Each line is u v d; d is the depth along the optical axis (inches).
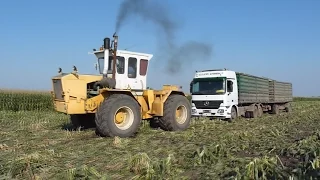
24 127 532.4
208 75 720.3
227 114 688.4
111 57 441.1
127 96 420.5
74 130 478.3
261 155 297.6
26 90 1109.1
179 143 358.0
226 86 693.3
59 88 419.8
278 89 1027.9
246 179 205.0
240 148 329.7
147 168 230.4
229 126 565.3
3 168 251.6
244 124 608.7
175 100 490.6
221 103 690.2
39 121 620.1
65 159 282.2
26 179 229.8
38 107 1050.1
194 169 246.2
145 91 470.0
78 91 414.3
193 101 728.3
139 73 465.4
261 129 504.1
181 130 494.0
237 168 223.1
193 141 374.3
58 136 424.8
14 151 321.4
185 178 219.3
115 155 293.0
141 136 422.9
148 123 520.4
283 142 368.5
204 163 261.3
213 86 705.0
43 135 436.8
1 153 312.0
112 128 397.1
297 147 318.0
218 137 404.2
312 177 203.8
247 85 785.6
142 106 469.7
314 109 1210.6
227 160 263.3
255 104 844.0
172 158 265.4
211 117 713.0
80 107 414.6
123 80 447.2
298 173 211.9
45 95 1071.0
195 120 663.8
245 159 255.0
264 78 912.3
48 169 247.6
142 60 468.4
